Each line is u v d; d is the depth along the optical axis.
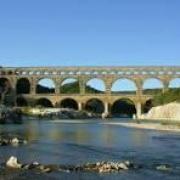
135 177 53.16
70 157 69.75
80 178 52.16
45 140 99.44
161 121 199.75
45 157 69.25
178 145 89.62
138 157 70.50
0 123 169.00
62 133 124.56
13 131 127.38
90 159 67.75
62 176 53.09
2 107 194.00
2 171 55.09
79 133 125.25
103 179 51.84
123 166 59.03
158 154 74.38
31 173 54.41
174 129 142.25
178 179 52.47
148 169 58.41
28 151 75.88
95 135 118.12
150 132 130.75
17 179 51.03
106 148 83.31
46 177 52.34
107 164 60.09
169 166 61.12
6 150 76.31
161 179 52.31
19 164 58.78
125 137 111.38
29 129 139.50
